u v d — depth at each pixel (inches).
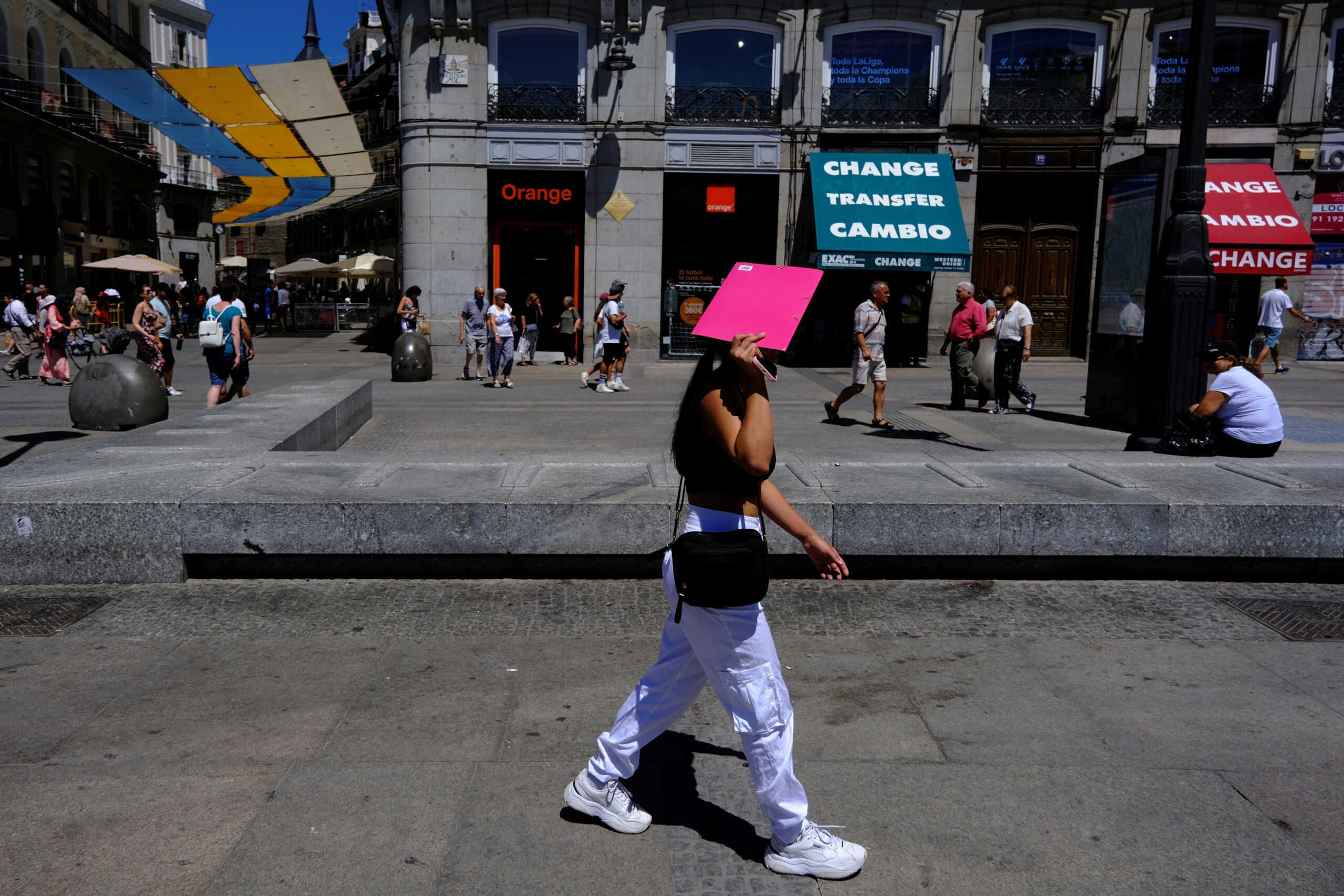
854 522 215.0
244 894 105.7
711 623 106.0
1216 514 215.6
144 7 1658.5
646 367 749.3
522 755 137.4
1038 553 216.8
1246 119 749.3
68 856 112.3
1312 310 776.9
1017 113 751.7
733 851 115.6
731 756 139.9
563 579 218.5
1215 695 159.3
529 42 756.6
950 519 215.6
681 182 771.4
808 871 109.1
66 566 209.9
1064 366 741.3
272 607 198.4
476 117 757.3
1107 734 145.3
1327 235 767.7
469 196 766.5
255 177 1021.2
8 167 1190.3
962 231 714.2
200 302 1273.4
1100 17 733.3
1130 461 266.1
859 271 760.3
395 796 126.0
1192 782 131.2
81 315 902.4
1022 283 770.2
